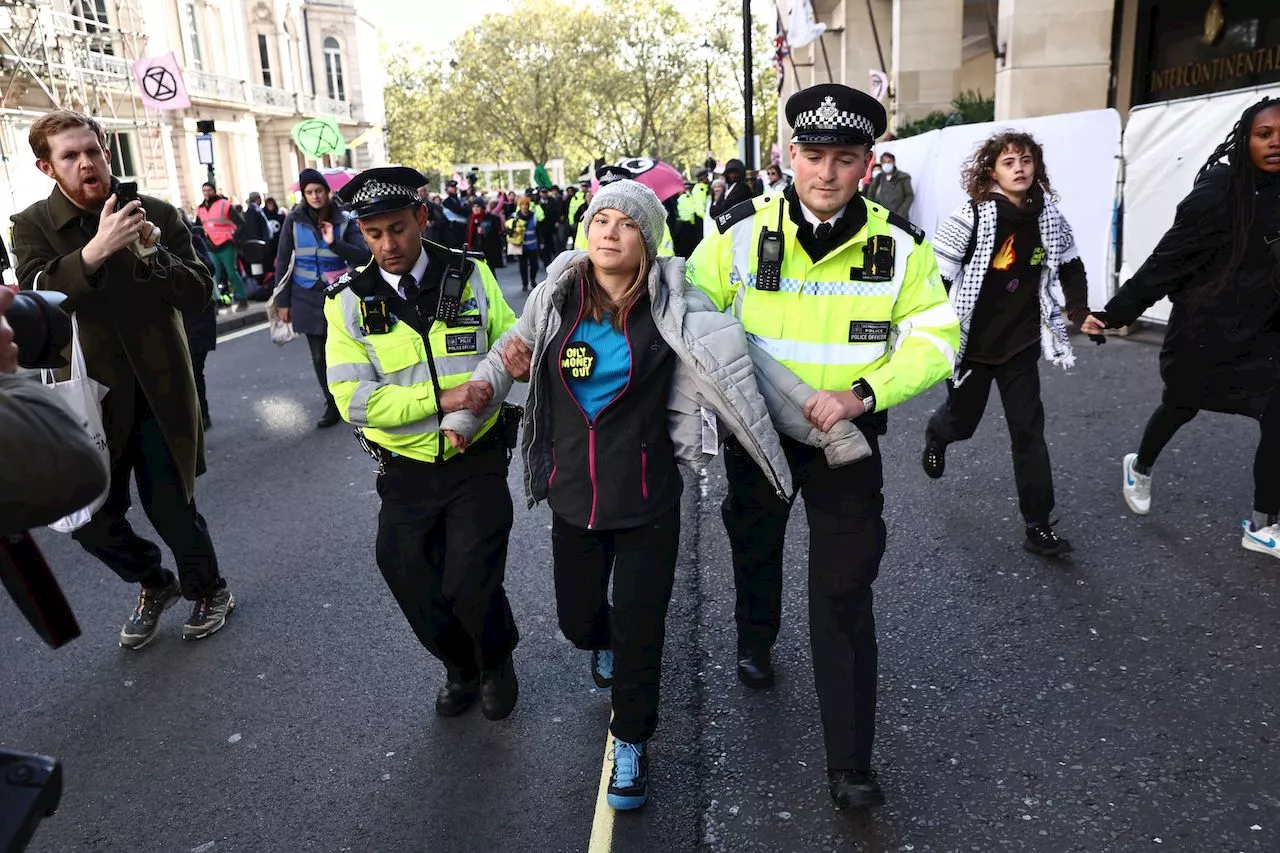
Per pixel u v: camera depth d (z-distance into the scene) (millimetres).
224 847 2641
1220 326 3822
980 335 4055
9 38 20797
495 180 69625
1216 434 5547
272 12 39500
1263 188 3617
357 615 4039
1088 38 12289
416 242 2838
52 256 3248
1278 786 2617
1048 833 2490
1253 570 3898
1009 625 3588
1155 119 7945
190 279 3398
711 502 5117
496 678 3127
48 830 2748
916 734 2957
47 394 1328
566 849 2555
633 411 2553
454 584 2873
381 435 2859
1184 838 2445
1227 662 3248
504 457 3014
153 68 16484
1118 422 5914
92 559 4820
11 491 1235
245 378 9531
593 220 2447
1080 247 8703
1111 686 3152
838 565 2598
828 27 25062
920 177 11477
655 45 56469
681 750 2965
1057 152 8734
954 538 4406
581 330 2557
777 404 2596
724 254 2723
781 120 28828
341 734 3164
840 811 2621
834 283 2621
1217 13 11812
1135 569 3975
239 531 5125
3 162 18516
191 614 3926
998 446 5730
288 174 40812
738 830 2578
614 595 2625
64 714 3373
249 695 3441
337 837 2658
